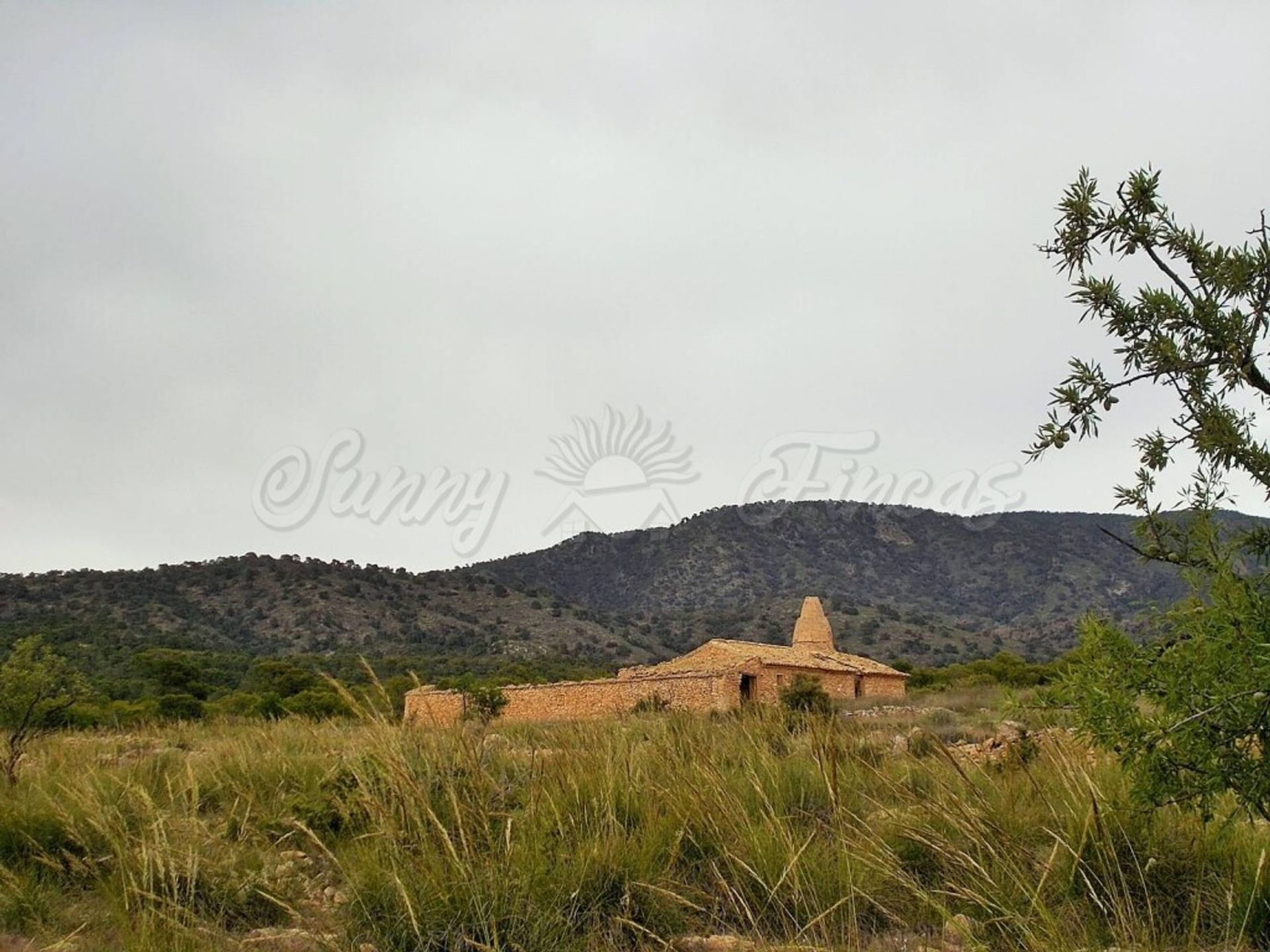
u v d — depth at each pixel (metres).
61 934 7.09
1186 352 5.62
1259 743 5.36
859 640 92.19
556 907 6.70
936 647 90.31
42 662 17.47
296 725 15.06
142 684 50.75
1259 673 4.98
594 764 9.70
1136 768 5.54
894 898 7.34
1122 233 5.82
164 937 6.54
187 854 7.71
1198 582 5.51
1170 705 5.20
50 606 75.50
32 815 9.29
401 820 8.00
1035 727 11.41
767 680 46.69
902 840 8.20
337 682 9.48
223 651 70.88
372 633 81.62
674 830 8.27
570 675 67.88
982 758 11.17
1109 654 5.54
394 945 6.38
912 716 30.22
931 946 6.46
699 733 11.76
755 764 10.38
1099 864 7.06
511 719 47.28
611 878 7.11
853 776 10.12
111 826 8.64
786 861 7.49
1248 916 6.34
